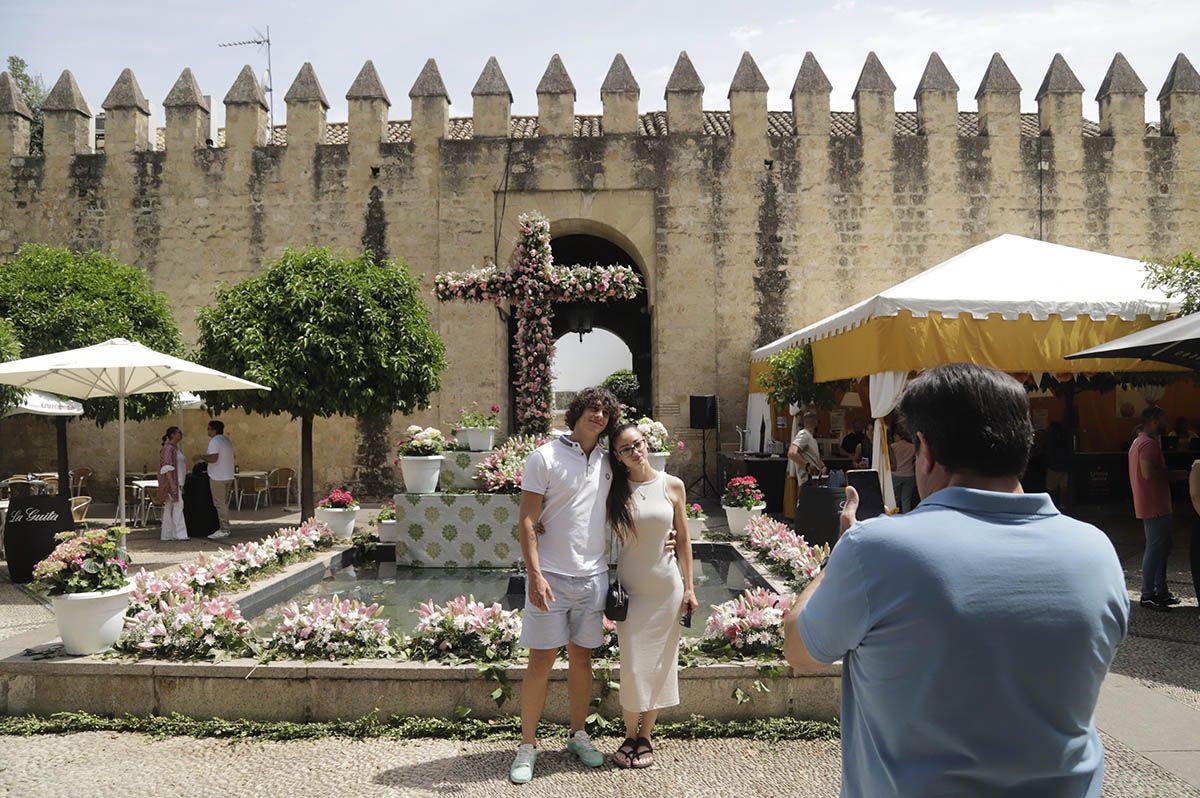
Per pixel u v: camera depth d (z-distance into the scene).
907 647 1.53
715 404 17.53
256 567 7.48
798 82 18.25
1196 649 6.22
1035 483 14.52
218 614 5.13
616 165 18.19
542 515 4.14
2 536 11.12
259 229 18.39
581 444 4.17
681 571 4.26
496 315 18.09
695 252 18.19
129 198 18.52
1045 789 1.51
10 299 13.20
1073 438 15.07
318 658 4.87
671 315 18.17
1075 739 1.53
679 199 18.19
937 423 1.73
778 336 18.11
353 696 4.70
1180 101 18.11
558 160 18.20
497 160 18.22
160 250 18.44
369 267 13.38
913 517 1.65
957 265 11.38
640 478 4.16
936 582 1.52
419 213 18.28
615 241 19.25
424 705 4.69
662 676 4.11
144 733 4.59
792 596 5.51
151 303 14.41
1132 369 10.33
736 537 9.70
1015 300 10.03
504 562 8.91
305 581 7.85
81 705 4.79
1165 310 10.19
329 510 9.88
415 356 12.98
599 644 4.18
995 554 1.54
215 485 13.02
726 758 4.23
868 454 14.50
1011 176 18.06
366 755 4.28
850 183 18.14
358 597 7.41
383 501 18.02
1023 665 1.48
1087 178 18.03
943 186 18.08
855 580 1.61
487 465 9.14
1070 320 10.11
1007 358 10.03
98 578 5.02
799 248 18.12
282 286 12.80
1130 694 5.19
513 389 20.19
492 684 4.68
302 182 18.38
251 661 4.81
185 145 18.50
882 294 10.05
